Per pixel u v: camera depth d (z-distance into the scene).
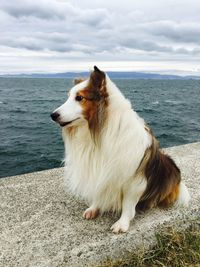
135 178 0.71
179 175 0.86
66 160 0.81
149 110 8.09
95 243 0.70
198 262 0.67
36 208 0.86
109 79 0.71
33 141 4.23
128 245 0.72
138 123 0.71
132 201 0.75
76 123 0.72
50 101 12.05
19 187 0.99
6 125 5.80
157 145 0.78
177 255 0.69
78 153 0.76
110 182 0.72
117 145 0.69
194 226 0.83
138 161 0.69
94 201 0.79
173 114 7.36
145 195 0.77
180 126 5.53
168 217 0.80
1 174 2.95
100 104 0.69
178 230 0.80
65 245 0.69
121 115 0.69
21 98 13.80
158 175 0.77
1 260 0.64
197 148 1.41
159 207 0.85
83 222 0.79
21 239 0.71
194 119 6.50
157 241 0.74
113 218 0.80
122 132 0.68
